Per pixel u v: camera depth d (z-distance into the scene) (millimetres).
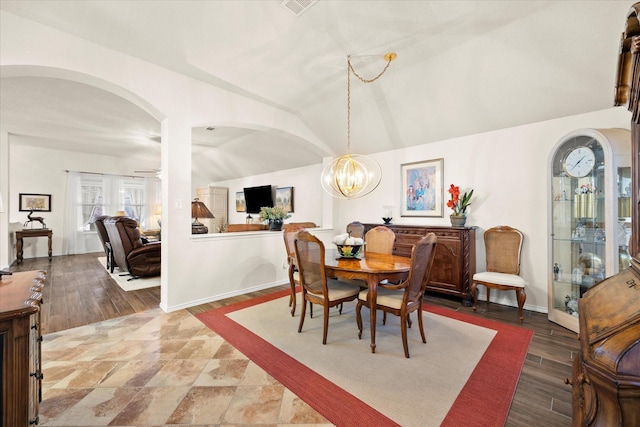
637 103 1068
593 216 2729
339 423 1492
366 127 4277
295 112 4395
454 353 2221
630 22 897
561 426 1464
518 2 2123
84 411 1581
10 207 6453
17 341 1017
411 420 1510
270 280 4195
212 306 3324
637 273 1074
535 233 3207
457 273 3412
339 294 2467
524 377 1898
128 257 4426
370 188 4871
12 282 1414
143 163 8359
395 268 2311
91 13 2229
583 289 2826
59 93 3656
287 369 2002
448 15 2254
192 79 3316
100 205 7676
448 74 3023
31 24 2299
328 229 5086
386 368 2008
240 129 5277
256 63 2996
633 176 1214
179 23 2357
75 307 3275
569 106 2893
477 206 3652
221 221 8703
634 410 691
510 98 3041
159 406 1626
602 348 767
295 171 6605
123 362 2096
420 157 4262
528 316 3027
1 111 4258
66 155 7176
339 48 2719
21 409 1020
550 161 2906
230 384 1832
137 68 2896
